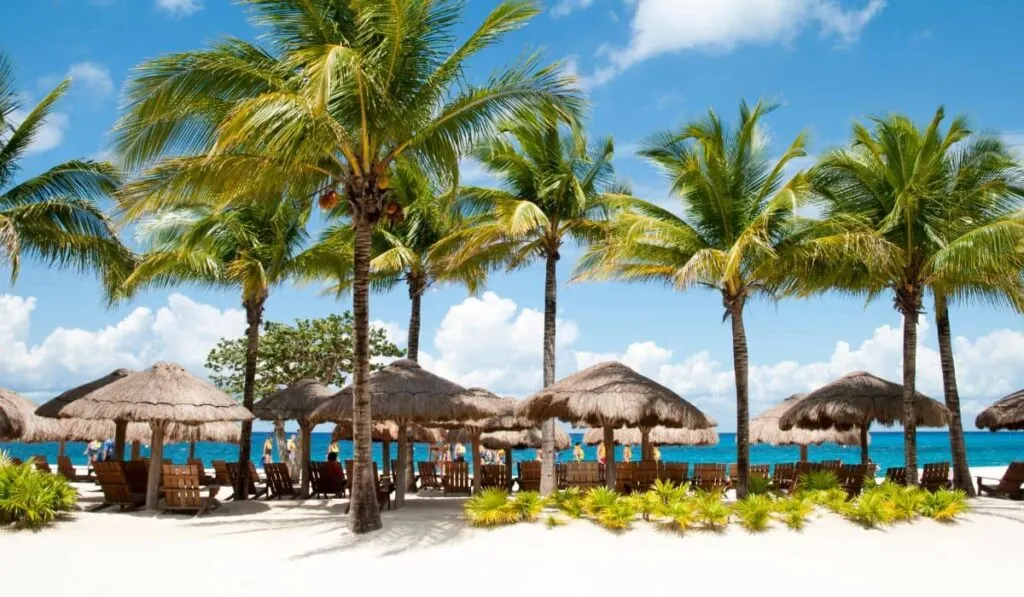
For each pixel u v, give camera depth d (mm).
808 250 14539
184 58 11508
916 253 16484
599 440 24219
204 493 18922
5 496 11469
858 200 17250
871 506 12312
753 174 15586
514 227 15766
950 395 18656
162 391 13781
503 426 18453
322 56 10172
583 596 8609
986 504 15828
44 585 8367
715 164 15156
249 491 17484
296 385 18375
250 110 10125
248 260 16812
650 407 13727
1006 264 15945
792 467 20484
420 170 13680
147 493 14391
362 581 8938
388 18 11531
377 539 10867
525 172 18578
